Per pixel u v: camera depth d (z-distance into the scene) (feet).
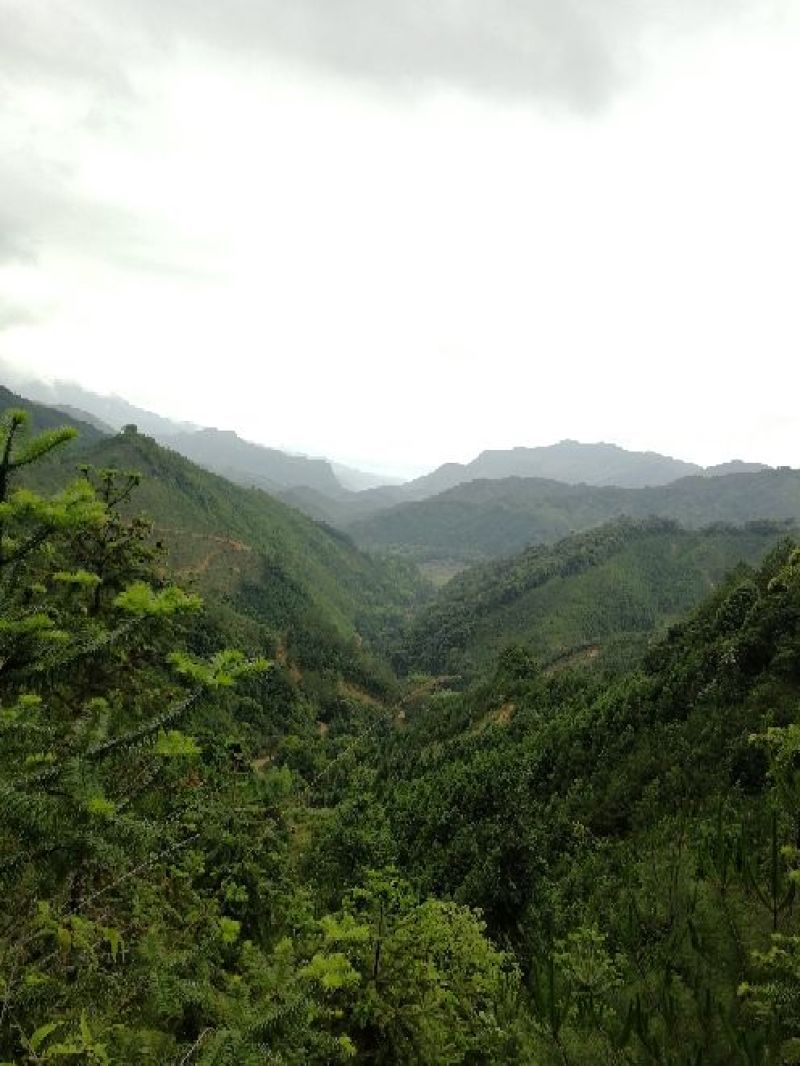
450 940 33.99
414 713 376.27
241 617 389.80
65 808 11.73
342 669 400.67
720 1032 20.57
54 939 16.33
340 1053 17.37
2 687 12.67
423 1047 27.22
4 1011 13.14
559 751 155.12
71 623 14.30
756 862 27.43
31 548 12.41
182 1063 13.76
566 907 57.72
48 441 12.00
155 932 18.84
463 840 108.99
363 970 28.94
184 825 19.36
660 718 141.49
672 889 27.27
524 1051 23.08
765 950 23.00
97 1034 14.74
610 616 583.17
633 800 109.19
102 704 15.35
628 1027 20.72
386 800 169.07
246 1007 15.25
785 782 29.63
